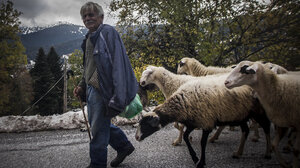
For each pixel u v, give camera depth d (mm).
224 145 4141
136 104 2893
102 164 2736
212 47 7090
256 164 3137
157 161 3305
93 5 2750
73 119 5473
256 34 7555
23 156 3559
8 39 17312
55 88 36531
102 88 2594
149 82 4992
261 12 7270
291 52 7316
